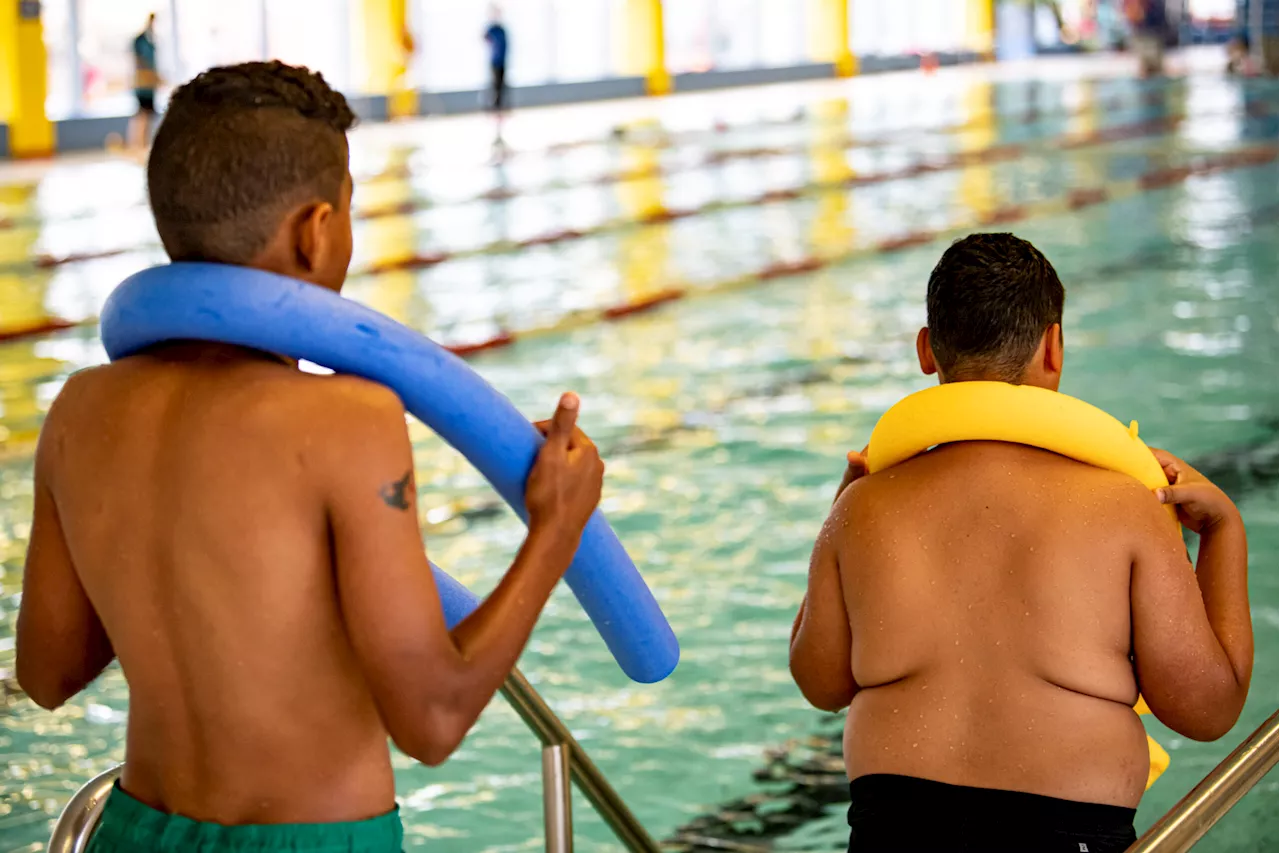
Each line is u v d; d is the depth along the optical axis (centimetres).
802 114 1967
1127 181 1252
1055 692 157
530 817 308
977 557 161
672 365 691
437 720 112
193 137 114
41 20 1638
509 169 1473
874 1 2930
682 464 540
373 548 110
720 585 427
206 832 115
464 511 500
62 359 729
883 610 163
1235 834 278
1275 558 425
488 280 922
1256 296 794
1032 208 1134
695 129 1817
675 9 2467
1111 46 3136
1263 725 149
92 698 357
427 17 2144
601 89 2316
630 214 1174
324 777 116
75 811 139
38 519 125
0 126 1623
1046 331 168
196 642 113
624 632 135
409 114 2041
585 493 121
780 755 332
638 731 344
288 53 1967
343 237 120
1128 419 569
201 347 119
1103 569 158
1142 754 158
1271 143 1462
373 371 114
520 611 116
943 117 1853
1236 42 2412
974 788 156
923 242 1010
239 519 111
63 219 1180
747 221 1127
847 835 299
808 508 489
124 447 116
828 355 702
